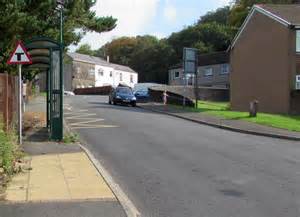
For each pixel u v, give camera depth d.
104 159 15.47
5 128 16.78
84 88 80.75
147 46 113.69
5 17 21.89
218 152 17.08
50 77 18.89
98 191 10.70
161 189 11.41
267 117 30.64
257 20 43.81
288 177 12.85
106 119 28.33
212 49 100.19
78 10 28.03
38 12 24.64
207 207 9.85
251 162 15.10
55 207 9.40
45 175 12.31
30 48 19.02
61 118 18.55
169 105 43.53
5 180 11.51
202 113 34.06
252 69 44.44
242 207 9.85
